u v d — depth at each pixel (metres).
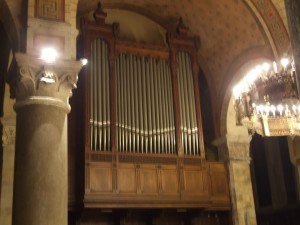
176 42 14.12
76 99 12.91
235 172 14.21
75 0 9.45
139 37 15.17
